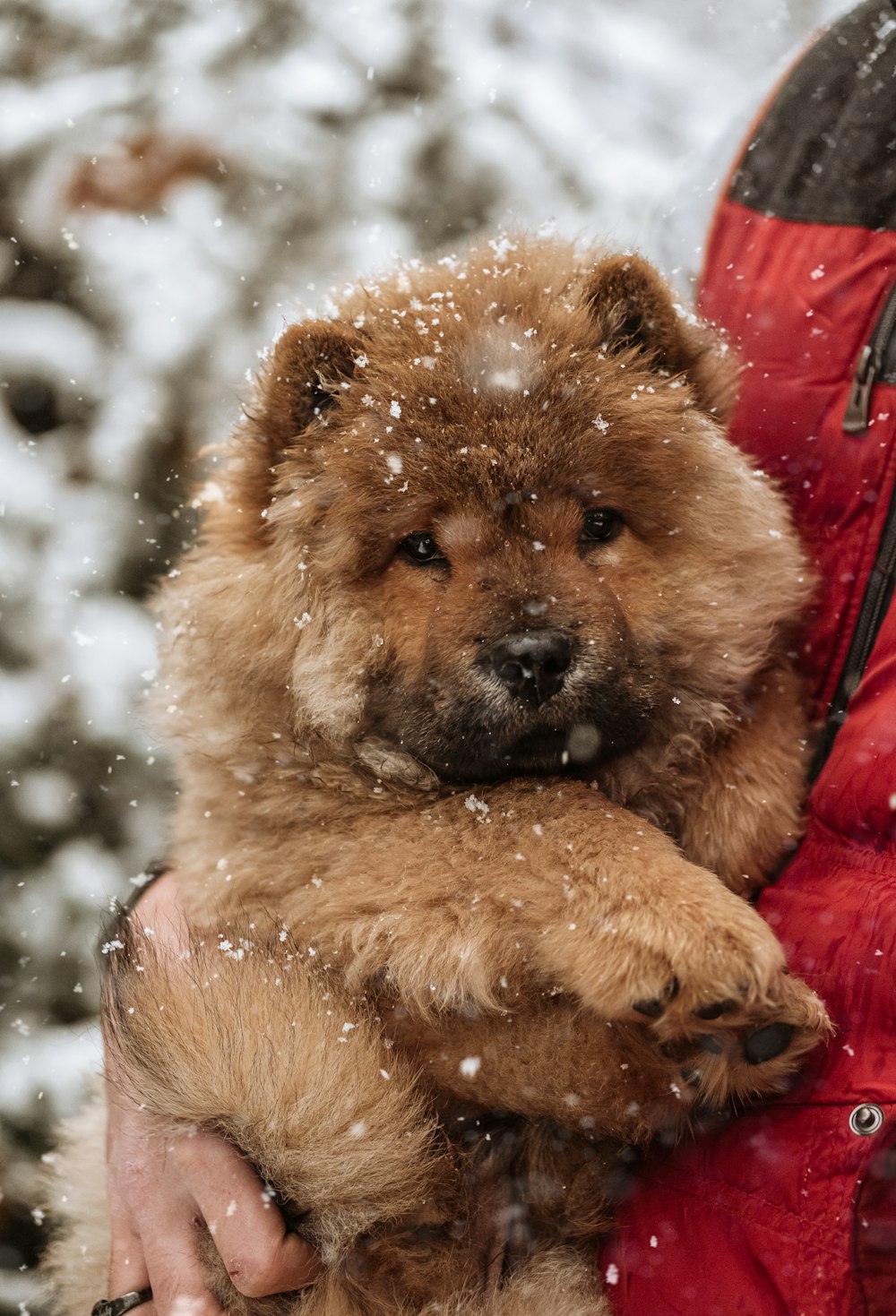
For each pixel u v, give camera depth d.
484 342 1.07
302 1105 1.01
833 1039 0.97
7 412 1.58
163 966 1.04
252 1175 1.02
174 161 1.59
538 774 1.07
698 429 1.08
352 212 1.59
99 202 1.59
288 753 1.08
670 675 1.08
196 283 1.55
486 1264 1.04
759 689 1.08
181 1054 1.02
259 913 1.07
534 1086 1.03
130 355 1.53
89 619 1.49
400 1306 1.03
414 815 1.06
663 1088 1.01
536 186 1.59
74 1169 1.16
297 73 1.63
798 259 1.07
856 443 1.04
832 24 1.11
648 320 1.09
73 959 1.46
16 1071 1.41
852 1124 0.95
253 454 1.10
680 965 0.98
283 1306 1.03
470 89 1.64
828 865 1.00
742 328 1.09
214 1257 1.02
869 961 0.97
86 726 1.47
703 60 1.76
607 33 1.72
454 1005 1.02
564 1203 1.04
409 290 1.12
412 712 1.07
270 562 1.09
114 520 1.51
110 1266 1.05
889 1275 0.93
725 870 1.06
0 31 1.70
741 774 1.07
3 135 1.60
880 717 0.99
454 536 1.06
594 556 1.07
